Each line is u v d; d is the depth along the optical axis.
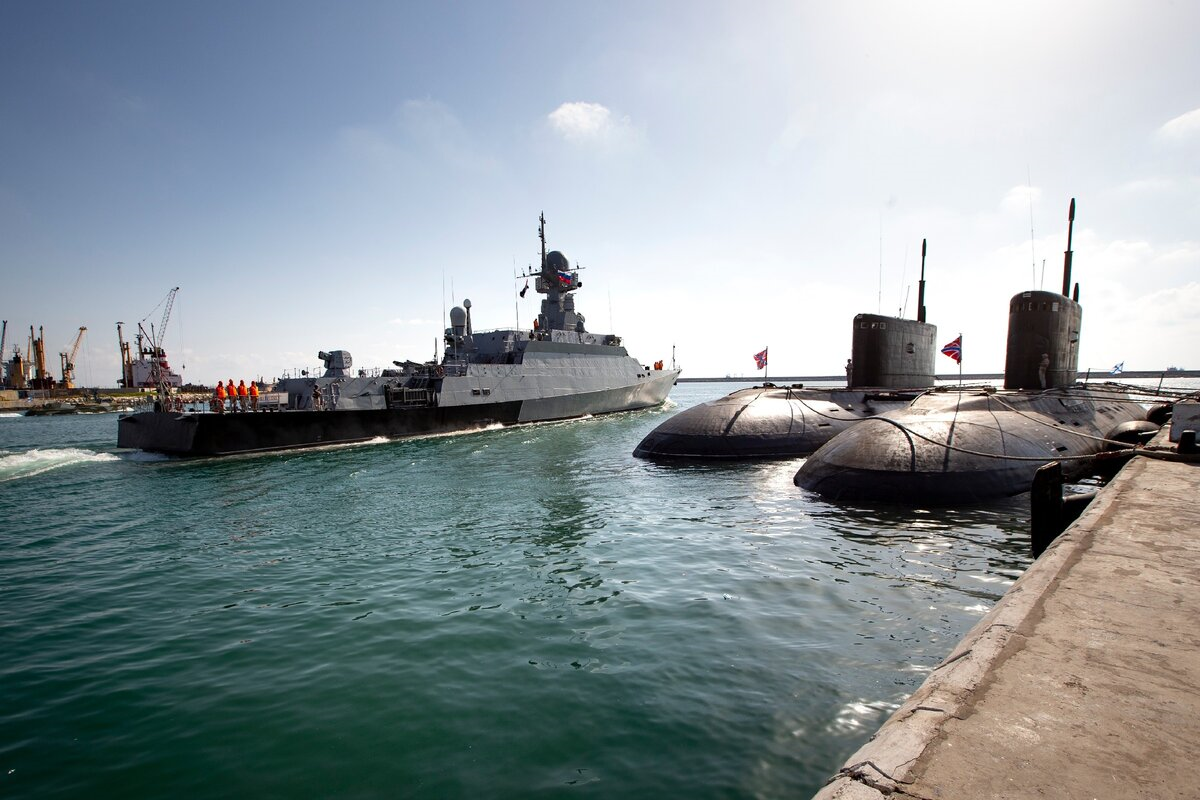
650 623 7.80
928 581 8.97
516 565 10.57
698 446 21.72
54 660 7.38
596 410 44.97
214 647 7.65
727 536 11.84
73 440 39.53
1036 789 2.30
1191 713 2.82
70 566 11.39
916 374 24.23
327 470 22.14
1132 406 23.25
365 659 7.14
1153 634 3.68
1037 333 19.48
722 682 6.21
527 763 5.06
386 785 4.86
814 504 14.16
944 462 14.04
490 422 36.03
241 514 15.55
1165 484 7.70
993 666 3.33
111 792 4.91
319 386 28.83
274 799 4.75
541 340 41.38
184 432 25.59
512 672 6.65
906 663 6.47
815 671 6.36
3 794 4.91
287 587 9.91
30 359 112.62
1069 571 4.80
